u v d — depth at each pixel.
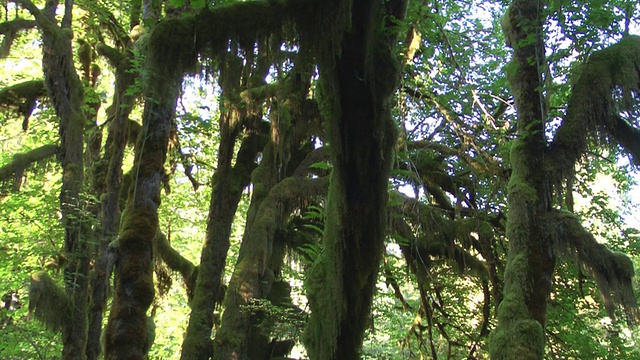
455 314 17.25
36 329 13.27
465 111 12.56
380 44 6.12
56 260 13.80
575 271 13.90
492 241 14.59
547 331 13.85
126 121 10.29
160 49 5.07
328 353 6.46
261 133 16.91
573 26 8.99
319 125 14.11
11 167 11.97
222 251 14.62
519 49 9.56
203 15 5.15
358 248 6.47
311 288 6.88
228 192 15.02
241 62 5.37
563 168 8.91
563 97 10.34
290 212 13.92
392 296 15.01
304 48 5.56
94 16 13.56
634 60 8.98
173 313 22.28
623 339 14.56
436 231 13.63
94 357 10.11
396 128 6.57
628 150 9.26
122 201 13.62
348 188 6.41
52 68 10.77
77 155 10.80
